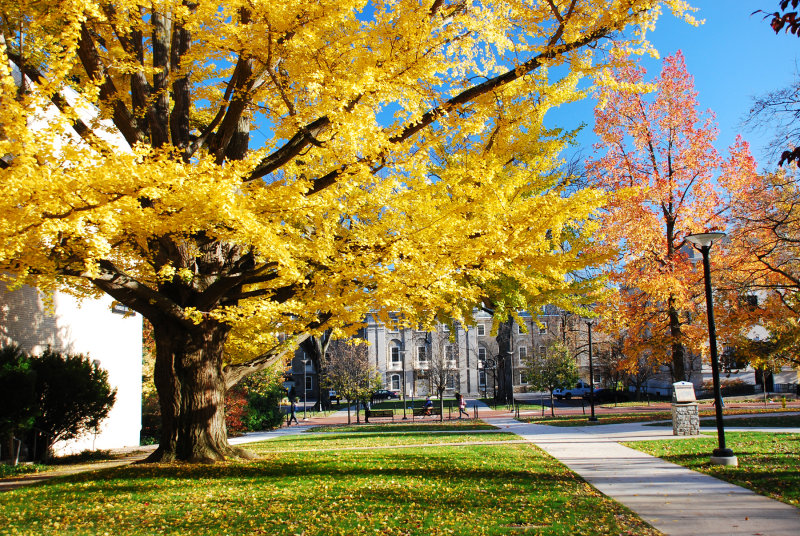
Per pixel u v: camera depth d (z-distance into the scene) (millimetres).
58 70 5070
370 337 52906
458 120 7875
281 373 29406
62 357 12719
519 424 19672
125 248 7711
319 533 5027
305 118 7426
